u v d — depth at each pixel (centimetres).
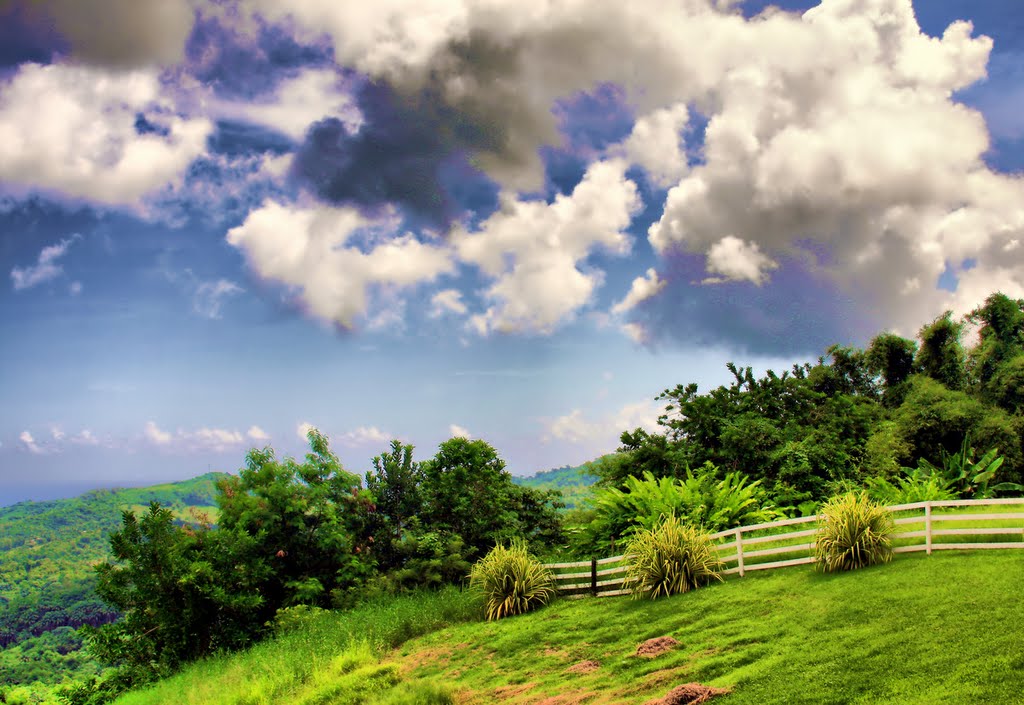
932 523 1244
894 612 873
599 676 966
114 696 2041
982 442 2308
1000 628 750
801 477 1998
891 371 3406
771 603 1045
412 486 2419
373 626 1586
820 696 707
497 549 1553
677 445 2173
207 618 2139
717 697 767
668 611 1162
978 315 3112
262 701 1223
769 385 2475
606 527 1728
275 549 2277
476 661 1200
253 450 2383
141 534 2128
